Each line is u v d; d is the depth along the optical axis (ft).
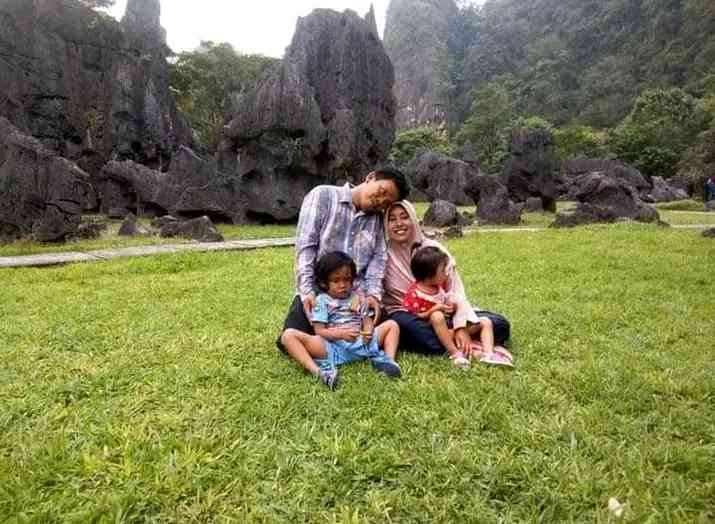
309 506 6.29
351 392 9.27
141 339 12.52
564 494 6.42
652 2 204.95
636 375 10.03
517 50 261.03
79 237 36.68
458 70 273.13
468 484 6.65
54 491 6.56
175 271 24.31
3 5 58.80
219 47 124.77
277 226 51.08
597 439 7.66
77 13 65.16
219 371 10.30
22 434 7.85
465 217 53.98
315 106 53.06
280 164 52.34
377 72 62.03
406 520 6.07
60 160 35.27
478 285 19.40
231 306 15.94
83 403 8.97
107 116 67.46
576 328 13.50
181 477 6.70
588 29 227.20
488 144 177.78
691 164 115.44
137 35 70.95
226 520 6.01
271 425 8.18
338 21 60.75
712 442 7.72
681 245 31.68
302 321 11.34
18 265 25.09
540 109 216.33
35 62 60.75
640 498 6.32
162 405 8.89
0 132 37.06
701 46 178.09
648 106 146.61
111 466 6.93
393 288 12.60
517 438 7.70
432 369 10.65
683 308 15.47
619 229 43.09
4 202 33.76
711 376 9.93
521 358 11.21
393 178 11.86
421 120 258.16
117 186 58.08
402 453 7.32
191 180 52.65
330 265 10.96
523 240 35.53
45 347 11.93
